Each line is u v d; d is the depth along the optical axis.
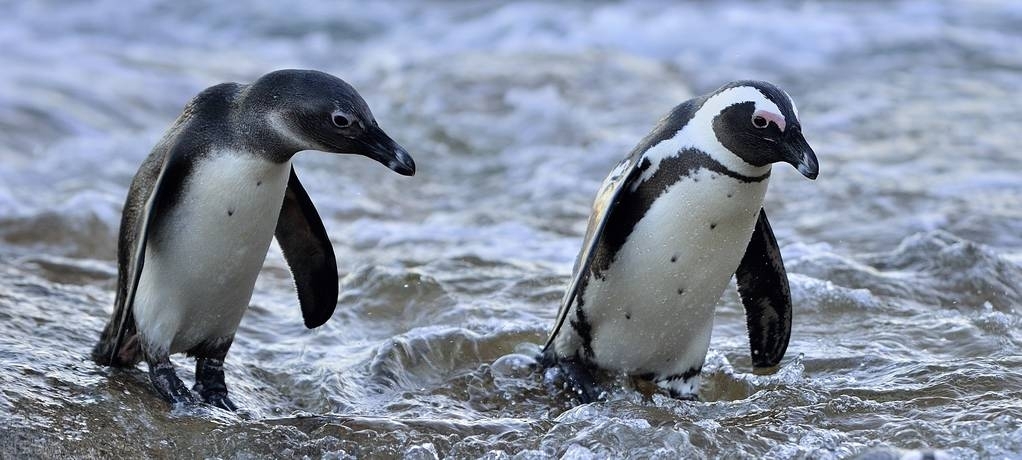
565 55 45.62
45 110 37.16
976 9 53.91
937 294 20.69
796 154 13.84
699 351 15.62
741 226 14.52
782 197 29.45
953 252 21.77
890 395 15.44
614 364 15.69
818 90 41.97
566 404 15.90
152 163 13.93
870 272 21.38
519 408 15.82
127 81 42.75
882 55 46.84
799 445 13.71
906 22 51.94
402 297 20.12
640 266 14.73
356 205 30.09
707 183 14.22
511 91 40.56
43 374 14.68
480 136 37.59
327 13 58.81
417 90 41.53
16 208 27.69
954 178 30.69
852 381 16.33
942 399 15.07
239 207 13.69
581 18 55.59
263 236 14.11
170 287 14.05
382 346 17.38
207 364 15.12
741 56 48.16
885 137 35.44
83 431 13.59
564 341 15.97
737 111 14.02
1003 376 15.77
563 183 31.70
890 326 18.88
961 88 41.59
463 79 41.84
